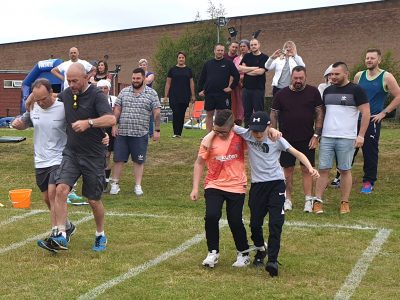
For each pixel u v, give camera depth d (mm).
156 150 12250
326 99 7828
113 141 9570
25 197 8516
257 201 5496
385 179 9633
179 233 6848
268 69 10906
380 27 37375
